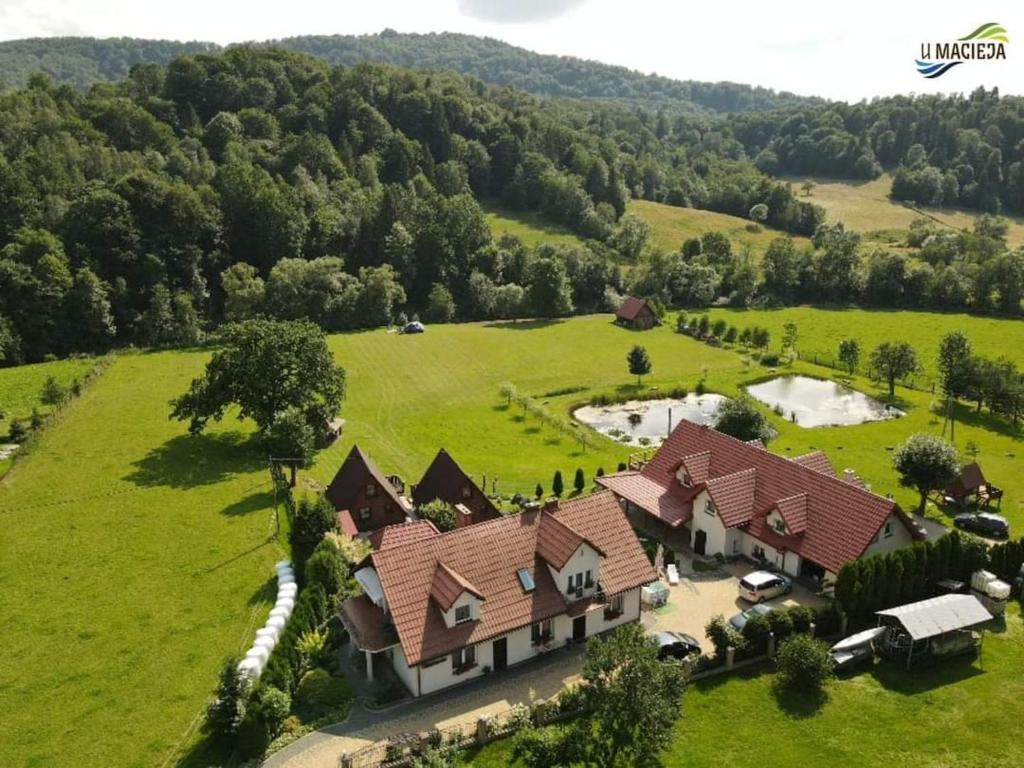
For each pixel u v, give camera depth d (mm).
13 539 62250
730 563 57969
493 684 43562
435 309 155000
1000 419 98875
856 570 48094
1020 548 54156
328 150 195500
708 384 114562
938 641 45562
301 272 142625
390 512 64312
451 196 195375
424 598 43500
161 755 38219
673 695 35938
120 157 168500
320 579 49906
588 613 47781
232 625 49656
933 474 66500
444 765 34562
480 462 81812
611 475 71312
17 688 43562
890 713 40938
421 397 105375
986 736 39125
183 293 139125
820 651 42250
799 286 181125
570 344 135000
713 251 195875
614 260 191375
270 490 71812
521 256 172000
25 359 121812
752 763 37281
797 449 86312
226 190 157750
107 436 86438
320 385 82250
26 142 165625
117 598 53188
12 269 122125
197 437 86312
